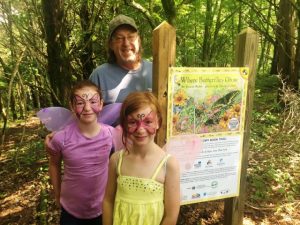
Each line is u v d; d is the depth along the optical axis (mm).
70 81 4637
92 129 2285
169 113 2303
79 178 2305
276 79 9602
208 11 11000
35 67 5352
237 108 2496
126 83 2643
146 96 1853
